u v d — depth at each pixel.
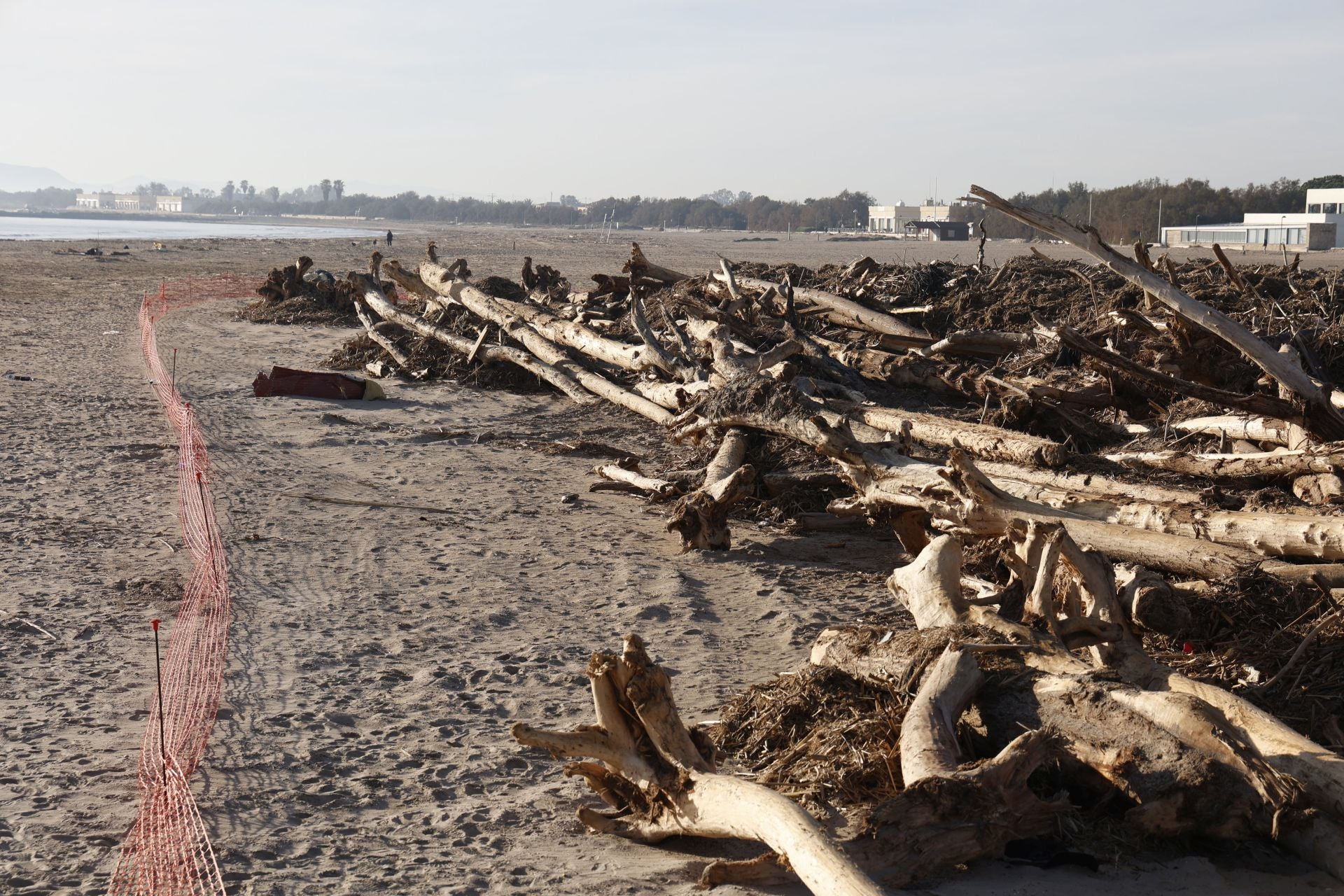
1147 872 4.39
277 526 10.14
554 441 14.62
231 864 4.54
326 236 123.62
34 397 16.59
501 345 18.78
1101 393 11.72
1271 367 8.33
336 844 4.75
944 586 6.11
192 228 178.50
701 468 12.17
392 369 19.98
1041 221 8.16
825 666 5.81
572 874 4.52
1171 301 8.34
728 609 8.20
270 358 22.02
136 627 7.44
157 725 5.90
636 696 4.69
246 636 7.34
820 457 10.98
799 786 4.92
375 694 6.46
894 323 18.19
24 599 7.88
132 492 11.20
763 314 18.91
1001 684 5.16
